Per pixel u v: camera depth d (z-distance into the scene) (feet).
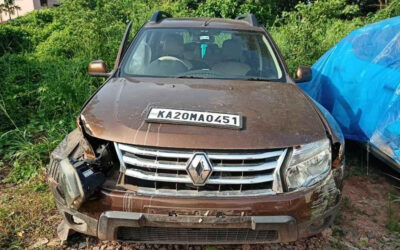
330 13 43.16
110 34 27.35
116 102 8.87
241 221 7.32
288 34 29.45
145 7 41.83
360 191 12.43
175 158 7.43
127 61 11.42
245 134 7.65
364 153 14.46
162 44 11.96
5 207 10.49
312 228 8.09
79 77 18.70
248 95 9.53
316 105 10.09
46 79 19.67
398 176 13.05
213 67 11.30
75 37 28.37
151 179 7.45
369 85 13.84
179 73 10.99
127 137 7.66
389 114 12.20
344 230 10.19
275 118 8.34
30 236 9.41
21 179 12.02
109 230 7.47
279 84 10.73
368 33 15.72
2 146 13.92
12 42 34.40
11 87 18.42
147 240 7.75
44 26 42.37
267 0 50.55
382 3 52.54
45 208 10.53
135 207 7.33
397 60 13.23
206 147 7.39
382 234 10.11
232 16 42.88
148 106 8.56
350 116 14.46
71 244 9.15
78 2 38.50
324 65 18.03
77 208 7.55
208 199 7.28
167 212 7.30
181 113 8.16
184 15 41.06
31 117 16.47
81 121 8.38
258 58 11.75
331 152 8.22
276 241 7.77
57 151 8.65
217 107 8.61
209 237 7.70
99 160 7.69
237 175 7.49
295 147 7.72
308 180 7.77
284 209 7.42
